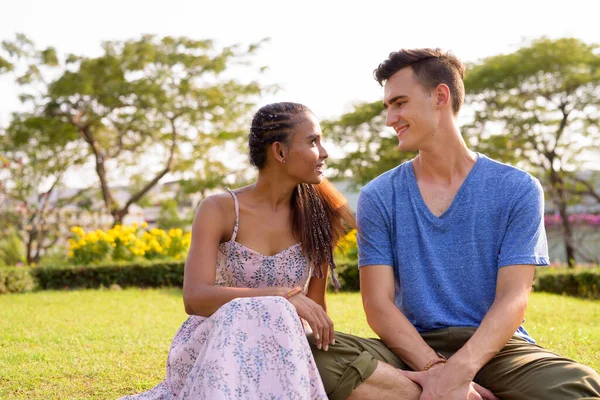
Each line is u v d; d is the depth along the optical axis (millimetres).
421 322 2793
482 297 2764
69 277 10766
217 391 2203
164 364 4113
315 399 2338
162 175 19734
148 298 8516
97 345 4816
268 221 2826
